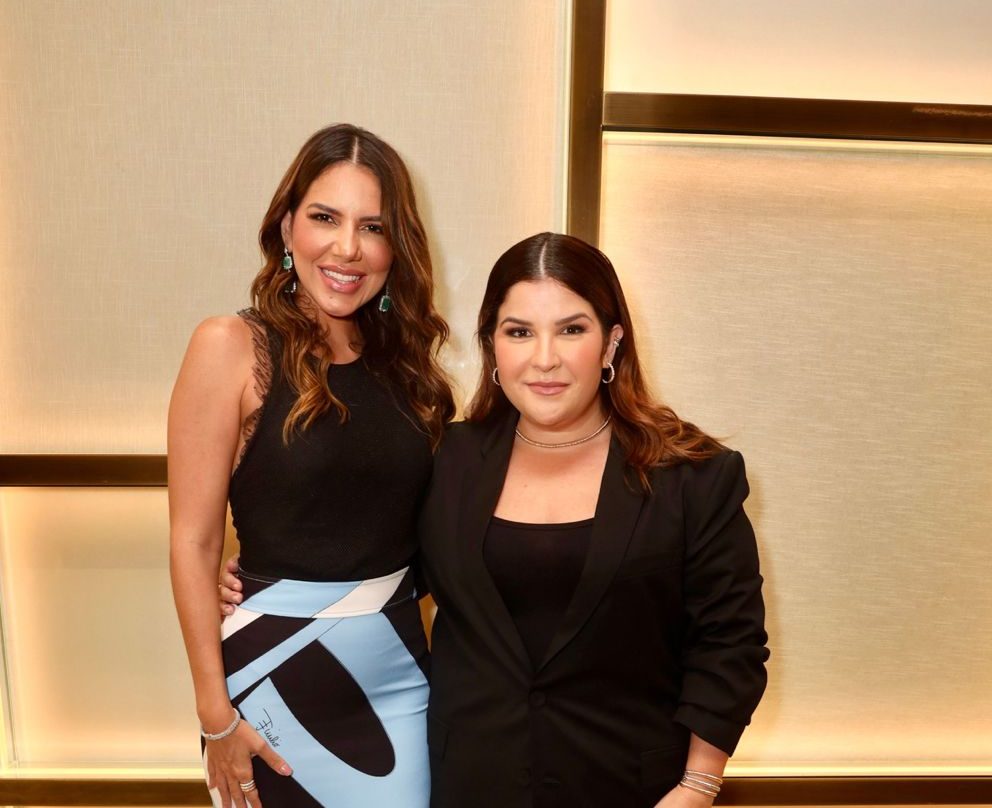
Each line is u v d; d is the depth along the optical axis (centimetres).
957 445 224
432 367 170
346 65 208
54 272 213
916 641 230
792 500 224
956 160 214
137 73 207
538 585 142
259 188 211
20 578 225
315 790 150
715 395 219
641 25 209
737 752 232
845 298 218
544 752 139
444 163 211
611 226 213
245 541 153
